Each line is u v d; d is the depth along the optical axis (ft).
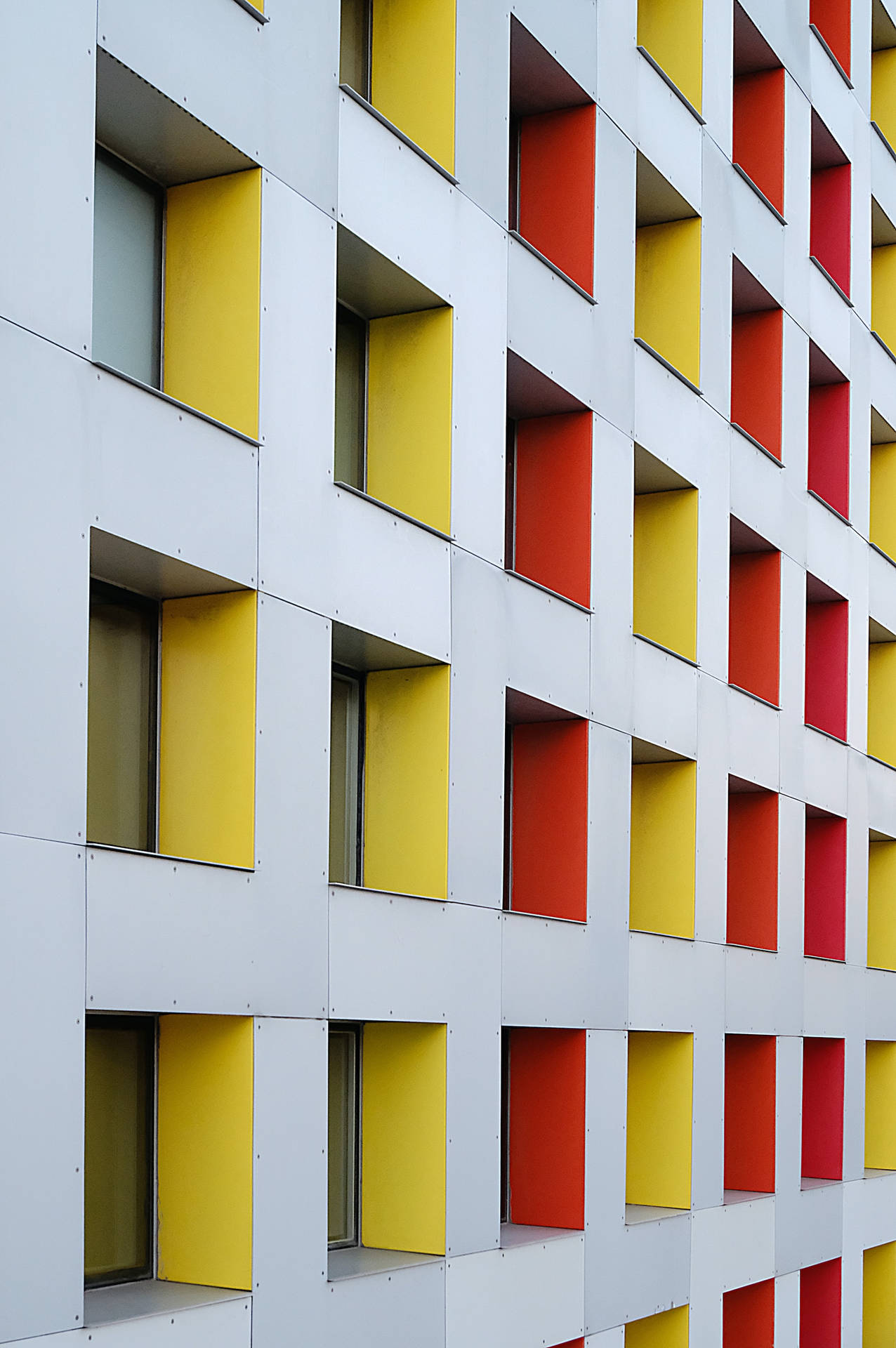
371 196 38.06
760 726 62.18
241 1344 31.27
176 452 31.07
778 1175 62.23
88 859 28.14
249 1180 31.99
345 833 40.86
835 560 72.38
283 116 34.81
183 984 30.32
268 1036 32.71
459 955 40.14
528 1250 42.75
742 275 62.18
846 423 75.66
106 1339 27.81
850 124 76.54
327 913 34.88
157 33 30.96
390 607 37.93
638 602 57.11
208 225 34.50
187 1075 32.73
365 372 42.45
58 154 28.22
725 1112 62.23
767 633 65.00
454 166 41.68
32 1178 26.37
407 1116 39.75
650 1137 54.54
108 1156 31.96
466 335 42.06
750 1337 61.36
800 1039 65.31
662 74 54.34
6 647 26.63
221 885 31.63
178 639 33.94
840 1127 71.26
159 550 30.45
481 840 41.60
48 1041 26.94
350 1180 40.09
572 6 48.06
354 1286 35.19
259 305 33.83
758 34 63.57
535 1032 47.11
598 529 48.88
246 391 33.73
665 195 55.62
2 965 26.16
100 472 29.01
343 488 36.35
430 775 40.55
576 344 47.88
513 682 43.57
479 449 42.50
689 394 56.24
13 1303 25.84
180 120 31.99
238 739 33.06
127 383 29.76
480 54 43.24
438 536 40.22
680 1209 53.72
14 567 26.91
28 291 27.48
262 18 34.12
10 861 26.43
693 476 56.24
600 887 48.01
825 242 76.64
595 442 48.88
